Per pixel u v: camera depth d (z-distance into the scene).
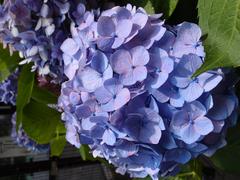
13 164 0.91
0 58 0.48
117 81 0.30
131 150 0.32
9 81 0.58
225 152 0.40
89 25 0.33
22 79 0.48
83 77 0.32
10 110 0.89
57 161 0.95
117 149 0.32
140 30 0.31
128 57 0.30
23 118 0.51
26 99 0.48
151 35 0.31
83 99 0.32
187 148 0.32
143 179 0.46
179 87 0.30
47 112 0.53
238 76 0.33
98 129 0.32
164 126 0.30
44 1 0.39
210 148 0.33
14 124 0.72
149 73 0.30
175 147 0.31
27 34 0.41
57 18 0.40
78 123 0.33
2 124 0.89
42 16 0.40
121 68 0.30
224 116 0.32
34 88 0.51
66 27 0.40
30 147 0.69
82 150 0.55
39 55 0.42
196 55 0.30
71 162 0.97
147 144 0.31
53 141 0.58
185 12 0.39
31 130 0.53
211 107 0.31
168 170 0.34
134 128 0.31
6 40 0.42
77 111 0.32
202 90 0.30
